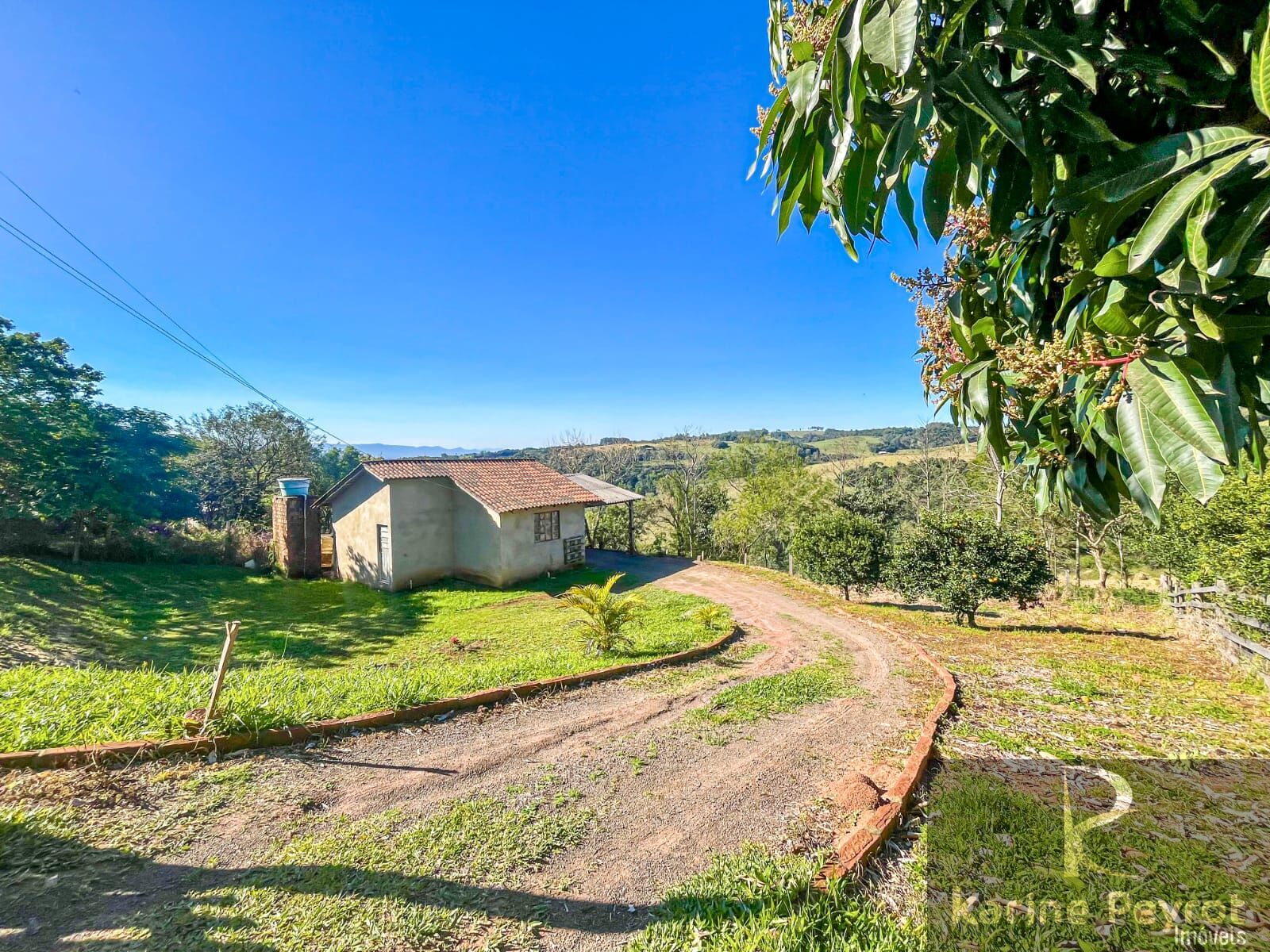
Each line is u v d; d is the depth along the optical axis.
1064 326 2.20
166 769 3.97
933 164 1.70
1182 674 7.30
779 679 6.91
